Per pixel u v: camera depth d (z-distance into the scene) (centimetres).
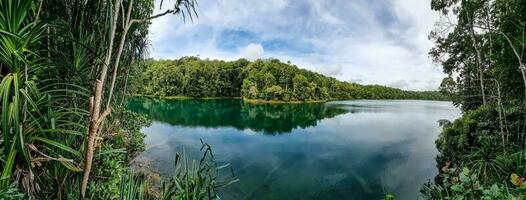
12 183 184
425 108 4094
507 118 668
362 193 716
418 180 798
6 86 169
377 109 3672
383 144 1304
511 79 640
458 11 941
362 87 8656
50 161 225
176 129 1474
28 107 199
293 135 1499
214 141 1252
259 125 1848
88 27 248
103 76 208
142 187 245
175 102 3766
